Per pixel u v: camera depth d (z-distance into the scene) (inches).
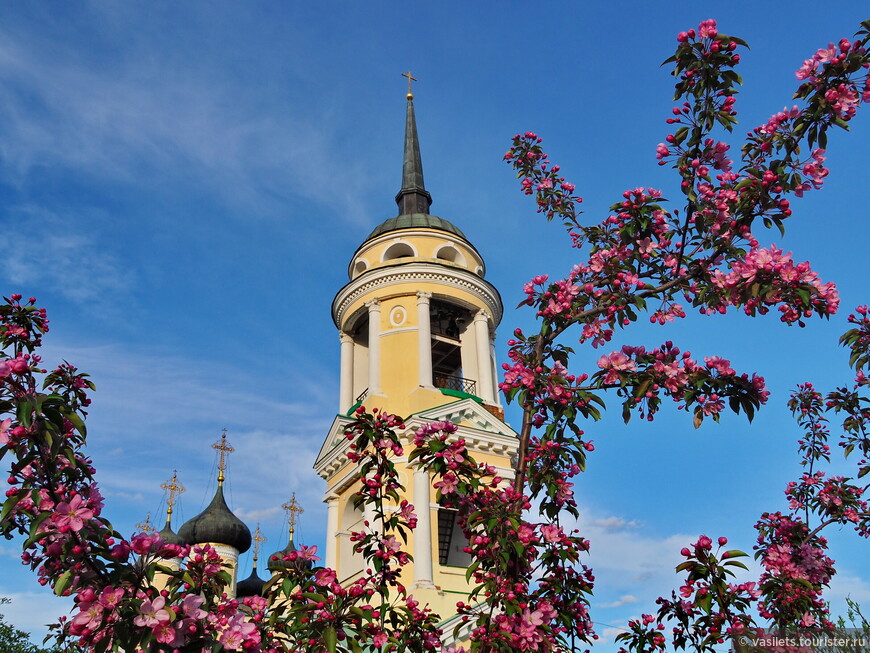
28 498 331.6
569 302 407.8
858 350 459.8
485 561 405.7
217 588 362.3
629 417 386.0
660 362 379.9
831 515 555.8
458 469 414.3
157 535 351.3
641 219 403.5
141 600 319.0
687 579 397.7
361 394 1115.3
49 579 347.9
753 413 367.2
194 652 336.2
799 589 477.7
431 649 448.1
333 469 1096.8
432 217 1277.1
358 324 1210.0
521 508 400.8
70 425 359.6
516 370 409.1
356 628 410.0
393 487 484.4
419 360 1083.3
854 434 534.6
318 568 428.1
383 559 436.1
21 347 376.2
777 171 356.8
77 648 368.2
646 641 423.2
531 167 490.0
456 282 1167.6
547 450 406.6
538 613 388.2
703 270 389.7
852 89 341.4
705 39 366.3
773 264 340.8
